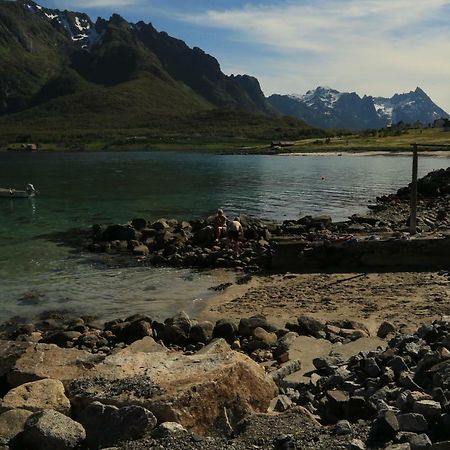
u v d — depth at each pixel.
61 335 17.69
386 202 52.06
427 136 194.00
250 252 29.81
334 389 10.98
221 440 8.88
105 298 23.08
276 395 11.19
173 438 8.83
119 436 9.21
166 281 25.64
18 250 32.41
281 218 45.16
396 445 7.83
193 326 17.41
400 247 25.59
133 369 11.16
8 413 9.80
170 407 9.56
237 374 10.61
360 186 71.00
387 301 20.08
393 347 12.66
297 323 17.39
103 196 61.56
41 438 9.07
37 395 10.36
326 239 27.72
